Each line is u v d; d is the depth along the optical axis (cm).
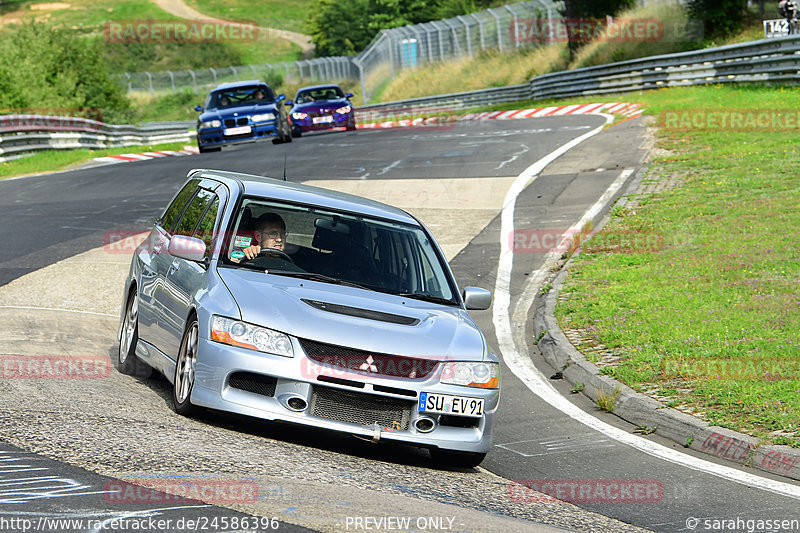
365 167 8144
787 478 2423
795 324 3581
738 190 6022
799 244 4669
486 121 12106
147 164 9694
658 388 3103
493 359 2392
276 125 10800
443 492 2059
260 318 2238
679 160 7231
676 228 5341
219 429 2281
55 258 5191
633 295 4234
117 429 2111
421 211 6519
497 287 4875
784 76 10288
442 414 2272
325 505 1700
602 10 18462
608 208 6131
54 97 18550
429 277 2673
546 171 7456
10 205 7269
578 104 13012
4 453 1828
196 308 2342
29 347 3156
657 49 15738
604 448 2692
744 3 15238
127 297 3094
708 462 2562
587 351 3609
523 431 2861
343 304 2364
